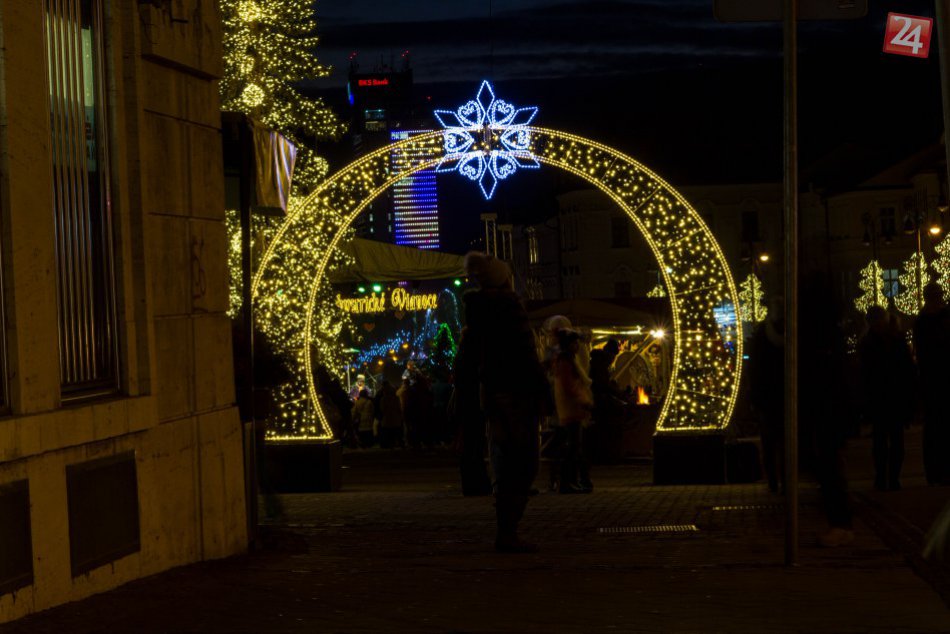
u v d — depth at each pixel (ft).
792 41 26.48
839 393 30.76
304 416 62.54
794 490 27.02
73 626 20.86
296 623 20.92
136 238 26.91
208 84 30.68
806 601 22.18
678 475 59.06
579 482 57.31
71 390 24.58
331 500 53.01
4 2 22.31
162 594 24.03
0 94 22.27
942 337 47.19
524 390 31.71
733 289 63.46
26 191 22.81
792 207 26.66
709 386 64.90
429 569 27.63
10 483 21.65
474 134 64.18
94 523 24.41
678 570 26.58
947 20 27.76
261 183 34.68
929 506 39.50
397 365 136.15
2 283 22.27
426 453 99.55
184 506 28.43
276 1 102.83
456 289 119.96
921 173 269.64
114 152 26.45
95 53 26.09
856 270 282.56
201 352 29.76
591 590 23.98
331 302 115.44
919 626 19.72
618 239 304.30
